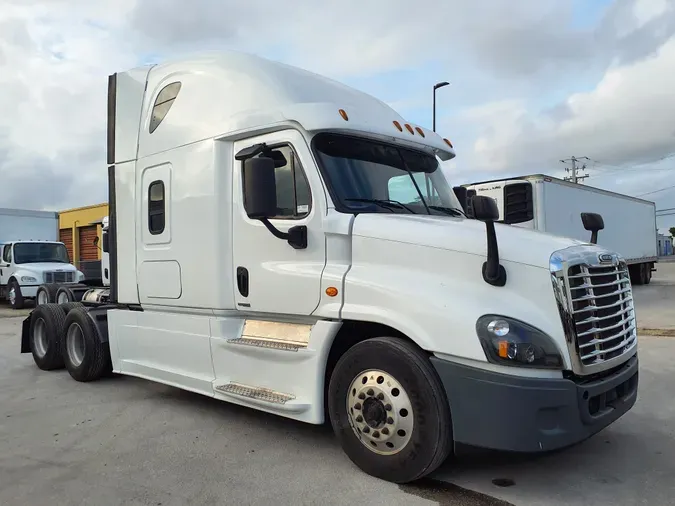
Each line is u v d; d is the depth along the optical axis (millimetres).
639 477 4043
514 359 3463
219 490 3910
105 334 7027
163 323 5773
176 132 5547
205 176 5172
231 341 5004
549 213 14664
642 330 10484
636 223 22359
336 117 4473
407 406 3801
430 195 5176
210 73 5398
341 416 4184
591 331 3695
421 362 3734
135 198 6059
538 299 3623
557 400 3477
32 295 18312
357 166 4668
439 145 5566
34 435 5164
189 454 4613
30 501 3791
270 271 4652
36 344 8234
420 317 3729
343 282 4148
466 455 4090
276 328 4777
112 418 5652
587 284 3732
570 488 3869
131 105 6227
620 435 4906
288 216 4598
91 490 3949
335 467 4270
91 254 27469
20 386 7129
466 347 3533
